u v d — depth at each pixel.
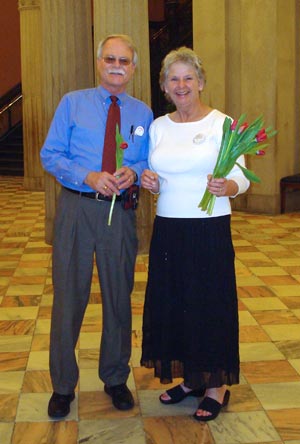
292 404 3.56
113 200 3.25
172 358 3.36
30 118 13.48
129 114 3.31
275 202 10.20
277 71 9.87
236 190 3.17
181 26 17.81
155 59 17.81
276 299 5.66
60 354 3.38
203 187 3.21
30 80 13.28
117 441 3.15
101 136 3.24
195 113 3.26
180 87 3.14
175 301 3.31
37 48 12.98
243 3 9.91
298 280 6.31
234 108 10.40
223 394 3.45
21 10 12.98
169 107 3.91
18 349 4.45
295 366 4.12
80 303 3.39
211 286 3.24
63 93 7.61
